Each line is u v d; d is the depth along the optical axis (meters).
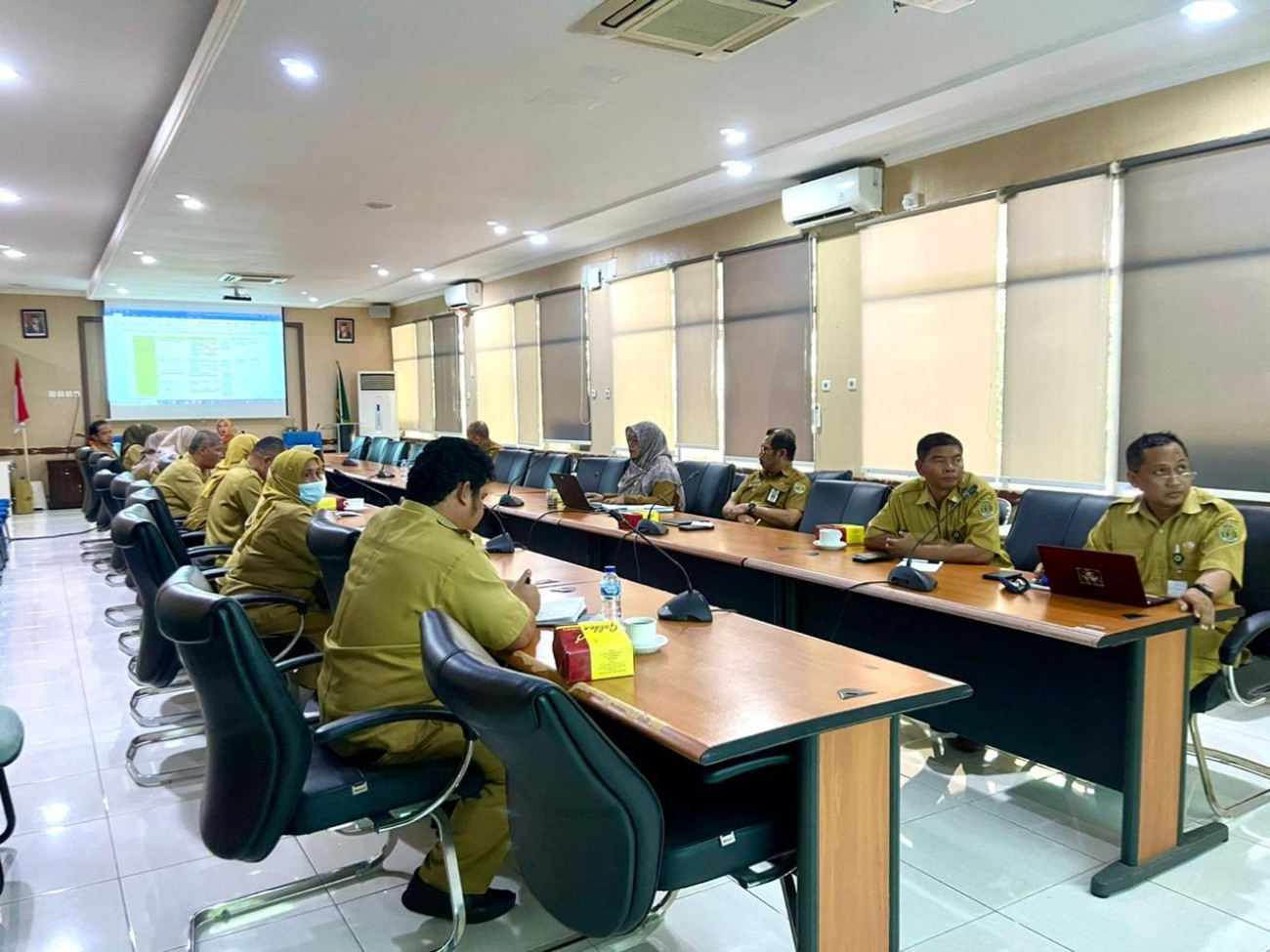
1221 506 2.50
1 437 10.54
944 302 4.94
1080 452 4.34
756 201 6.13
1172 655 2.18
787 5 2.89
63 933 2.03
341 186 5.32
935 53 3.42
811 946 1.49
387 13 3.00
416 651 1.85
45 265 8.73
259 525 3.08
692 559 4.00
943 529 3.07
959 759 2.95
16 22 3.34
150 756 3.09
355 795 1.71
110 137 4.72
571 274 8.39
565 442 8.75
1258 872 2.20
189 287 9.95
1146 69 3.79
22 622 5.07
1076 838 2.40
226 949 1.96
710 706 1.54
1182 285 3.88
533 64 3.46
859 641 3.12
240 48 3.28
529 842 1.49
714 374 6.75
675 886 1.46
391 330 12.70
